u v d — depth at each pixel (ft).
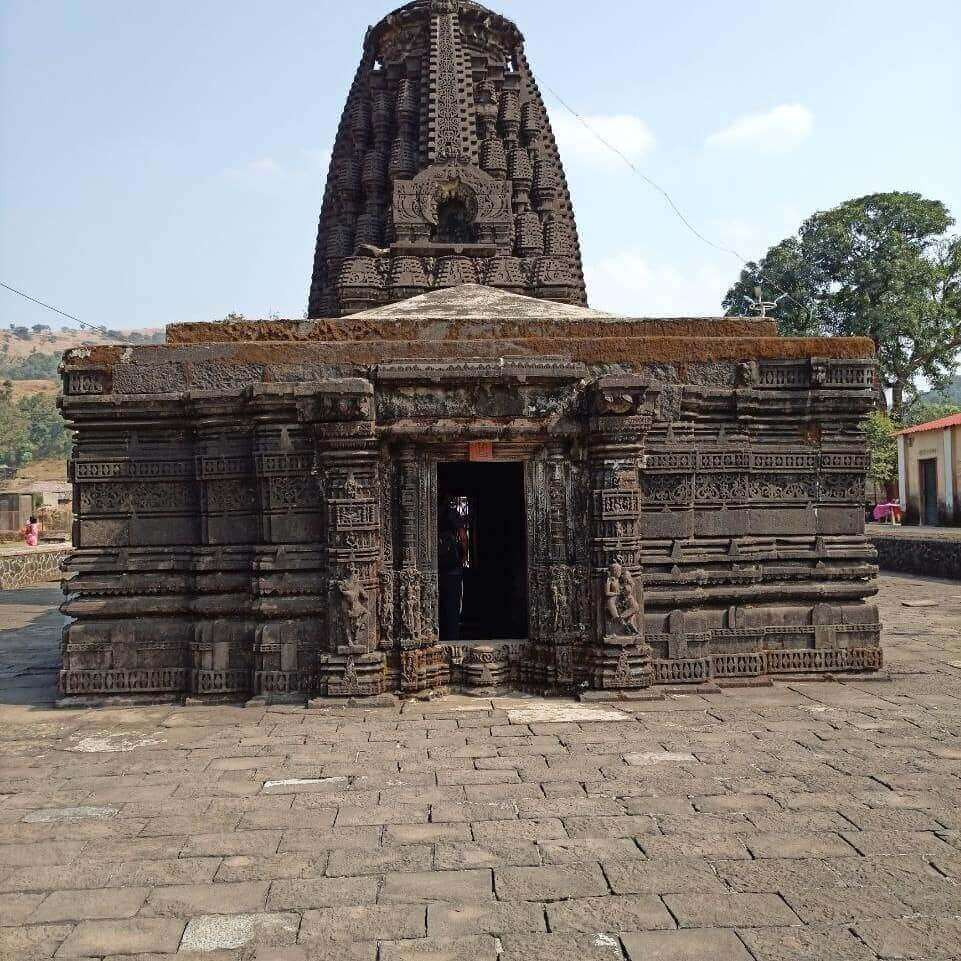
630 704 27.99
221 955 12.98
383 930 13.60
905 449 112.98
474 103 69.10
